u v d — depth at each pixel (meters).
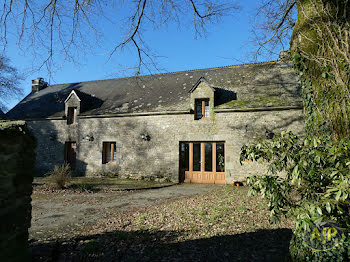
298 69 3.22
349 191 1.83
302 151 2.50
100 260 3.33
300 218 2.01
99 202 7.56
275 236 4.04
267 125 11.26
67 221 5.42
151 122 13.45
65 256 3.45
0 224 1.94
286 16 6.61
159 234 4.37
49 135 15.95
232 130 11.85
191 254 3.49
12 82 18.62
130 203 7.40
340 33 2.60
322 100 2.72
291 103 10.90
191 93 12.79
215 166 12.28
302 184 2.53
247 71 14.12
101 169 14.24
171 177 12.63
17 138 2.16
